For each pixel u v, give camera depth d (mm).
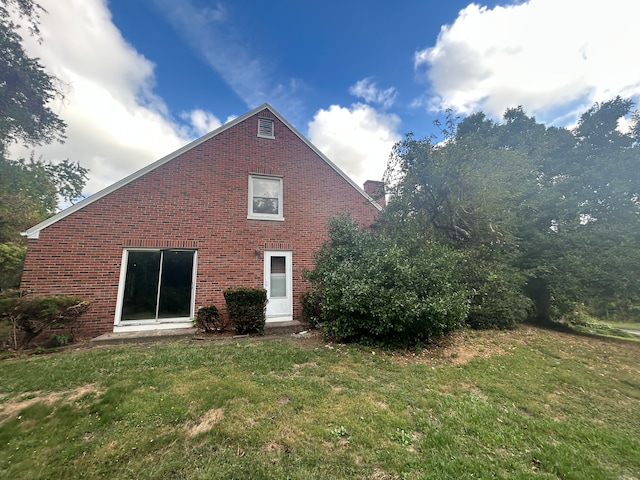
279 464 2521
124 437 2906
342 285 6625
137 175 8500
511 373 5324
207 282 8773
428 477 2402
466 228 9352
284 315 9477
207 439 2877
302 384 4250
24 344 6277
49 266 7367
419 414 3484
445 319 6188
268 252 9656
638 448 3035
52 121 11352
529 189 11703
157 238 8461
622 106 14289
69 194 15500
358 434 2986
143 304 8086
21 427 3082
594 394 4695
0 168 10562
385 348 6285
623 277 10336
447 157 8477
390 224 9367
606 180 11805
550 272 11375
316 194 10562
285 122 10633
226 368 4852
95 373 4551
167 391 3902
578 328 14469
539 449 2906
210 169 9336
